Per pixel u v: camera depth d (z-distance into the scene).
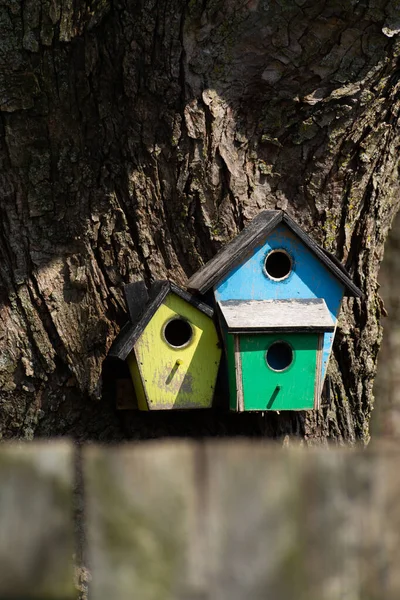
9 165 2.22
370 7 2.21
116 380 2.21
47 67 2.21
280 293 2.18
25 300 2.22
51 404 2.23
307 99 2.25
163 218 2.25
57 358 2.23
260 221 2.19
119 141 2.23
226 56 2.22
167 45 2.21
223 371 2.19
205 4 2.20
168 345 2.15
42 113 2.21
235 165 2.26
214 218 2.25
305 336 2.16
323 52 2.23
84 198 2.23
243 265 2.17
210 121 2.23
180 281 2.25
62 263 2.23
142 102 2.22
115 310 2.23
